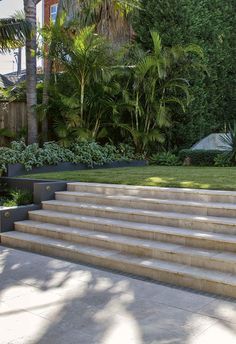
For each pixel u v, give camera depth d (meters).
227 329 3.44
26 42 11.34
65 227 6.52
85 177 8.53
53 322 3.64
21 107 12.71
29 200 7.86
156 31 12.05
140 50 12.20
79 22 12.20
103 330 3.46
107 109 12.17
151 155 12.86
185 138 13.11
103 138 12.83
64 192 7.63
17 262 5.54
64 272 5.06
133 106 12.14
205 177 7.84
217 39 13.97
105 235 5.88
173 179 7.66
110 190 7.23
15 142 10.70
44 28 11.48
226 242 4.85
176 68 12.45
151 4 12.73
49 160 10.26
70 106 11.34
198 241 5.08
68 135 11.66
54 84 12.26
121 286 4.52
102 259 5.29
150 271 4.81
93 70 11.52
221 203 5.82
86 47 11.12
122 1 12.62
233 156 11.34
